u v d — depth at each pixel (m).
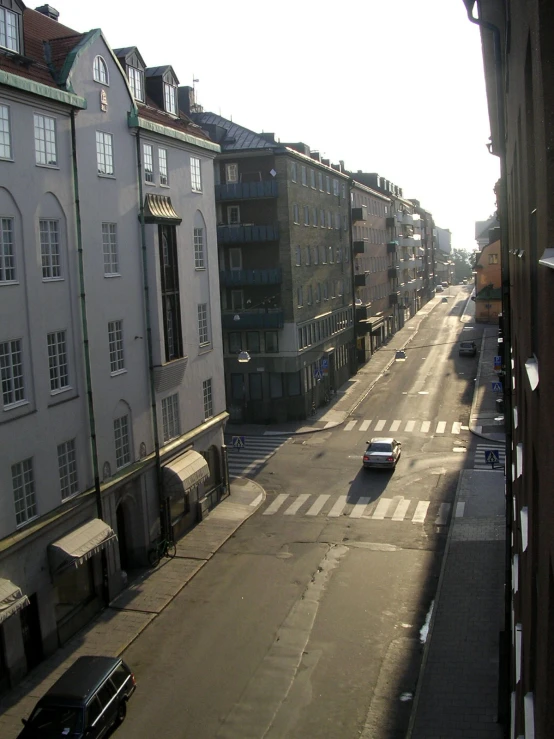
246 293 49.16
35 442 20.28
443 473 36.34
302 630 21.28
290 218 48.31
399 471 37.03
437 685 17.92
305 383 50.72
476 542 26.94
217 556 27.36
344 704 17.50
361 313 67.81
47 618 20.50
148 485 26.83
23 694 18.58
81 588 22.42
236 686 18.48
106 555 23.52
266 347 49.12
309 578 24.88
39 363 20.59
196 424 31.27
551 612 4.59
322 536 28.75
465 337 84.94
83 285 22.67
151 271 26.75
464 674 18.34
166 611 23.03
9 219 19.58
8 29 20.30
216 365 33.44
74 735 15.10
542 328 5.06
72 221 22.28
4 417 19.08
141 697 18.17
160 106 29.92
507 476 16.00
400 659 19.44
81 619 22.11
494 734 15.80
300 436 45.97
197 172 31.62
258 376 49.72
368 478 36.16
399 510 31.28
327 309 57.97
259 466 39.47
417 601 22.77
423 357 73.38
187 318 30.20
